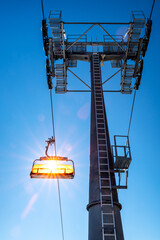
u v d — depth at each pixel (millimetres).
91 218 11664
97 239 10852
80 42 19016
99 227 11125
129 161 13656
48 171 12055
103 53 18953
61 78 18438
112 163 13383
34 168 12125
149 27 15266
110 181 12531
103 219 11289
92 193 12438
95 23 16406
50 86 16781
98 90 16453
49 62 16547
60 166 12203
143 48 16016
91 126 15086
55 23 15953
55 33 16453
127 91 18703
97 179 12695
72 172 12094
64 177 12102
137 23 15797
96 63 18094
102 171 12867
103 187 12352
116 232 10945
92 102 16188
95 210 11727
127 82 18328
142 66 16328
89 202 12414
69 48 18766
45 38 16188
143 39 15711
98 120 14828
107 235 10812
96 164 13266
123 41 19156
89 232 11500
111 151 13883
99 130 14406
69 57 18828
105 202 11805
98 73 17453
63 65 17984
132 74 17844
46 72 16500
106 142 13898
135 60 17109
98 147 13719
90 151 14148
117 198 12320
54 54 17656
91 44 19109
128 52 17047
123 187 12789
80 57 18969
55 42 16891
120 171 13852
